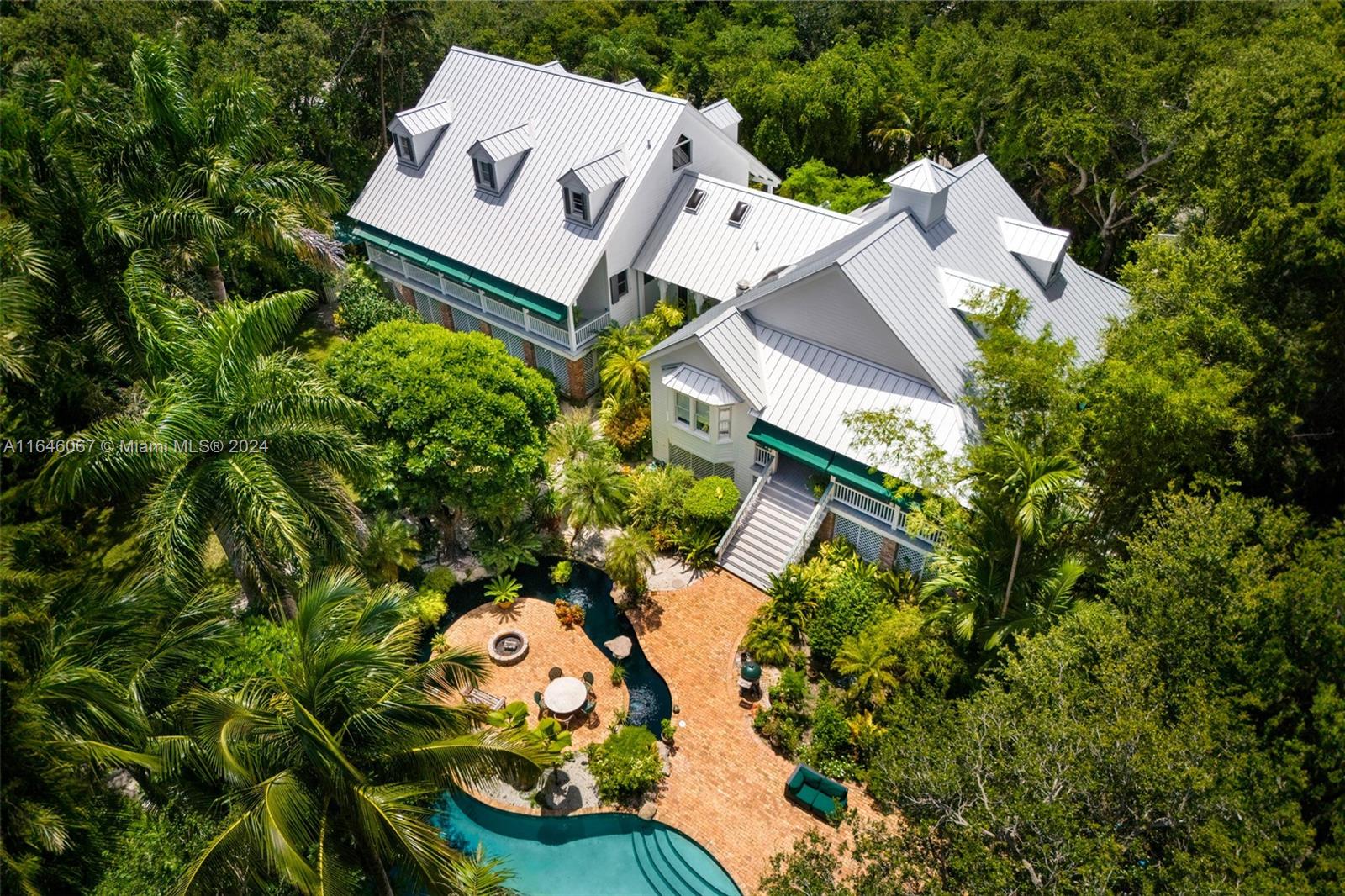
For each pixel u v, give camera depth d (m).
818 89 50.84
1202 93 36.19
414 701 17.67
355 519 25.72
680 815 23.27
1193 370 23.95
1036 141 41.44
